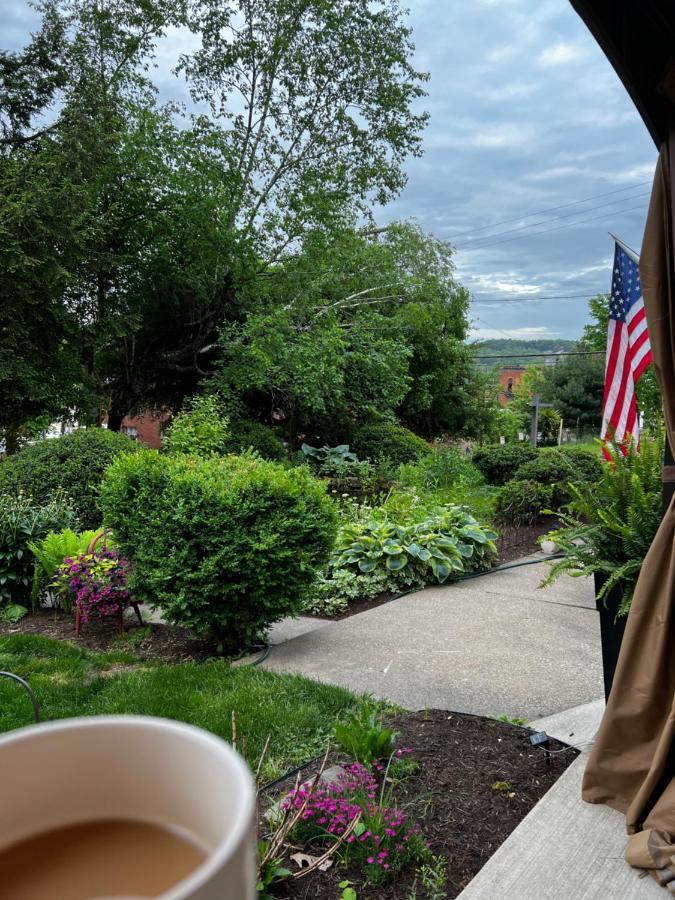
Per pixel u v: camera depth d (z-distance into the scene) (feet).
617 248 14.75
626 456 9.52
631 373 14.35
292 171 50.42
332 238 50.42
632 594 8.76
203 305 51.26
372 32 47.91
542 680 13.10
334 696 11.71
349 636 16.14
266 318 45.42
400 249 68.23
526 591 20.45
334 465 39.63
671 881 6.43
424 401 71.87
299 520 14.94
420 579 21.18
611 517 9.21
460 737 9.92
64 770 1.27
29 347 42.70
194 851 1.14
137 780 1.26
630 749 7.61
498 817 7.87
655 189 7.55
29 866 1.09
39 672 13.82
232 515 14.40
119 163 47.03
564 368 132.87
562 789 8.18
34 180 41.78
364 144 50.11
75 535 19.51
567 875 6.70
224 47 47.29
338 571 20.74
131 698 11.75
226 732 10.17
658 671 7.36
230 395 46.70
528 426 120.06
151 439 81.92
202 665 13.79
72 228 42.06
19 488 21.91
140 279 48.01
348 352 50.98
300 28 47.62
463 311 77.56
